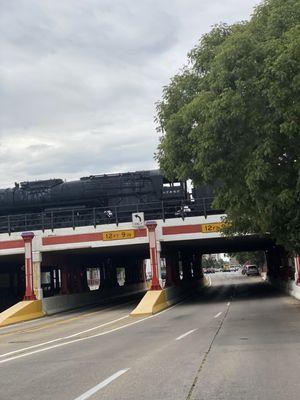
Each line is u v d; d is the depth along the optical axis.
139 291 70.50
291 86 13.27
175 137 17.12
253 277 91.50
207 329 17.72
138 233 35.25
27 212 39.41
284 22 14.55
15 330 24.14
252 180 14.71
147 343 14.70
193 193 36.03
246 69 14.16
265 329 16.52
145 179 37.34
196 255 66.69
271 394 7.64
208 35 17.70
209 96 15.30
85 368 10.65
